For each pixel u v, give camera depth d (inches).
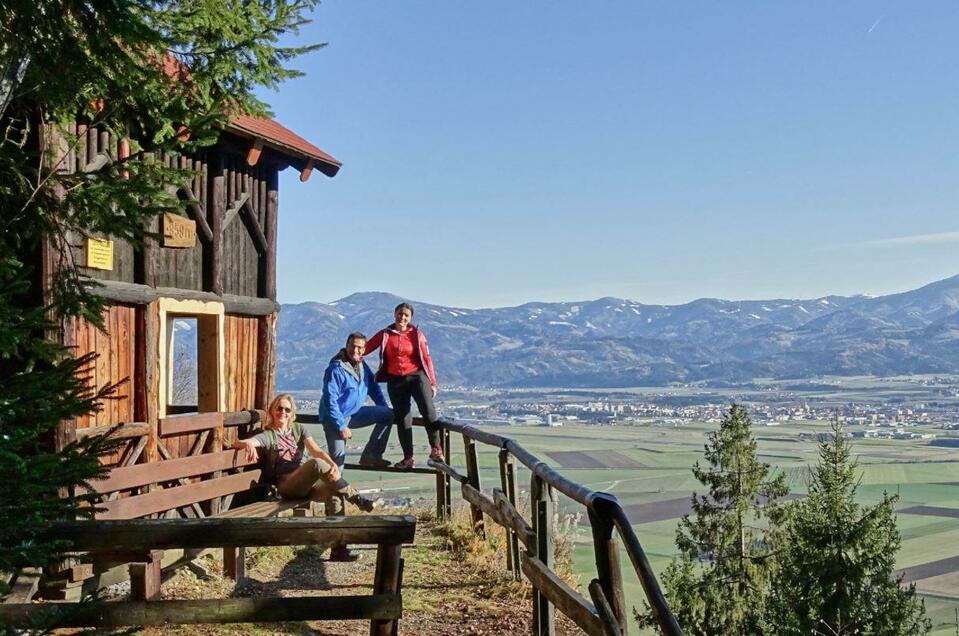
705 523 1083.3
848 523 803.4
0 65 150.9
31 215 163.2
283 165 350.9
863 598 787.4
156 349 277.4
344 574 297.0
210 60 179.0
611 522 152.7
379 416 382.9
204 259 309.0
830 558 800.9
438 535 361.7
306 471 292.8
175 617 153.8
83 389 139.9
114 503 243.9
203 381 313.9
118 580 254.4
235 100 187.5
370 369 379.9
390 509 417.4
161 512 279.1
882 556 789.2
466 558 321.7
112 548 151.6
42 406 129.3
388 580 164.7
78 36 156.1
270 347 345.4
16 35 149.9
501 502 272.1
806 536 822.5
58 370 134.3
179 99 175.9
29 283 133.3
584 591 302.0
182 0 175.8
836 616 784.3
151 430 273.3
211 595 256.8
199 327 314.3
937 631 2402.8
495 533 351.3
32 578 173.2
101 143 241.3
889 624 768.9
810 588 802.8
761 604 936.3
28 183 162.4
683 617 987.3
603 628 150.6
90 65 157.8
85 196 158.9
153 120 183.5
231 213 319.6
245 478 305.1
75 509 137.6
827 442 846.5
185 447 297.4
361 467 391.5
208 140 175.8
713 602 995.3
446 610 257.0
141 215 164.6
